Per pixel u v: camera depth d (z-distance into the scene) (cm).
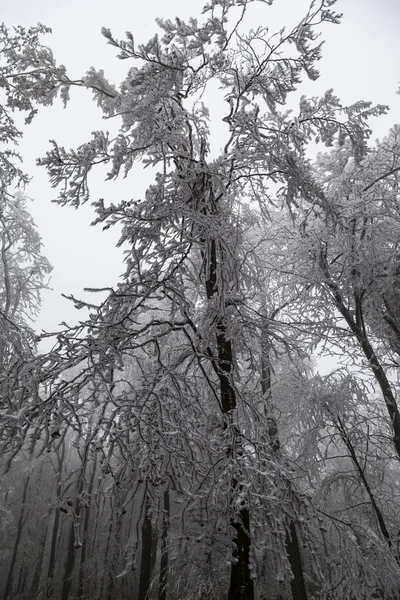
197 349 546
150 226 496
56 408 408
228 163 568
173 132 527
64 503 383
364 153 618
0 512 1536
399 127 1001
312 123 608
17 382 429
